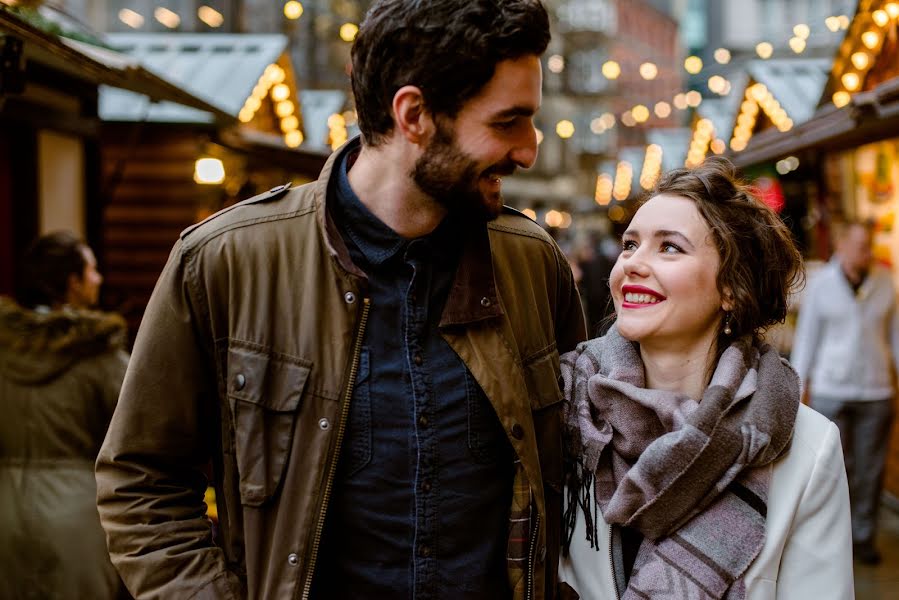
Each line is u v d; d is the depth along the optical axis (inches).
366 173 60.3
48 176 195.6
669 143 576.4
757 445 60.4
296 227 60.2
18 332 115.1
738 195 66.8
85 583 114.5
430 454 58.4
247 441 57.3
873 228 245.9
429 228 60.6
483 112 54.5
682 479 60.4
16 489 114.4
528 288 68.0
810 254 332.8
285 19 546.9
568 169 1530.5
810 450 64.0
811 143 209.0
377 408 58.4
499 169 56.6
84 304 128.7
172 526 58.2
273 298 58.9
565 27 1485.0
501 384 60.8
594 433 65.6
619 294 68.0
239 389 57.7
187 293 59.0
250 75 285.1
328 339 58.4
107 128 278.7
